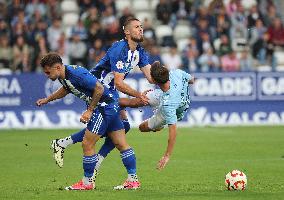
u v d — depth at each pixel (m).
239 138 65.69
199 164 49.59
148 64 38.44
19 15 86.19
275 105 77.31
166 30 90.38
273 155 54.50
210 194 35.41
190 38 86.75
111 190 36.94
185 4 91.31
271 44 87.50
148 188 38.28
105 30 83.19
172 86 35.75
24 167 48.41
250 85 77.25
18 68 82.56
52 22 87.94
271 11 91.88
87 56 82.56
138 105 39.03
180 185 39.81
